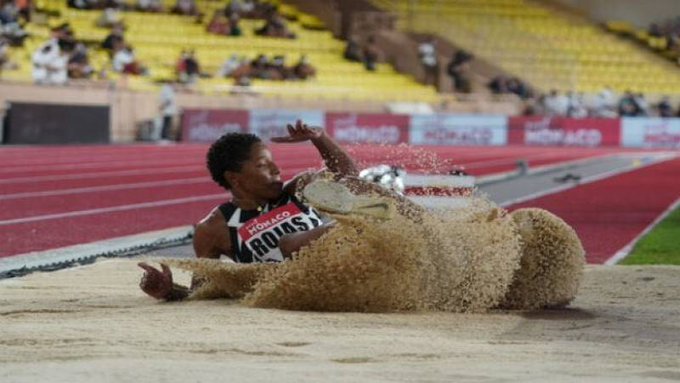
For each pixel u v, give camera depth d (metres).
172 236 23.16
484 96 88.62
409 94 87.62
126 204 31.59
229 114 77.38
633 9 101.44
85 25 80.94
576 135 85.19
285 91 83.06
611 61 98.44
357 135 80.94
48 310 12.22
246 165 13.26
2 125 66.94
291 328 10.42
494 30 92.88
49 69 70.38
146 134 75.38
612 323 11.66
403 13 91.94
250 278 12.84
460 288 12.09
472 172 49.12
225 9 89.00
